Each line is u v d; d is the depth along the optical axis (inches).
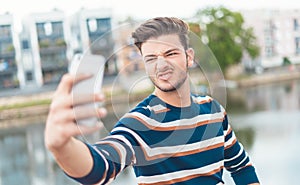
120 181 151.0
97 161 25.0
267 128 334.3
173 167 34.9
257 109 422.0
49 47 436.8
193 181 35.7
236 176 45.5
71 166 23.0
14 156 323.3
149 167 33.8
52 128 20.1
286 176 230.1
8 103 442.3
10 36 454.0
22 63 452.4
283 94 507.5
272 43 597.9
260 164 251.0
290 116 377.4
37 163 300.7
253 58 577.9
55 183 259.4
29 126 413.4
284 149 272.8
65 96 20.0
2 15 448.8
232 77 565.0
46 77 443.8
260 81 581.6
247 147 285.1
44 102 439.5
